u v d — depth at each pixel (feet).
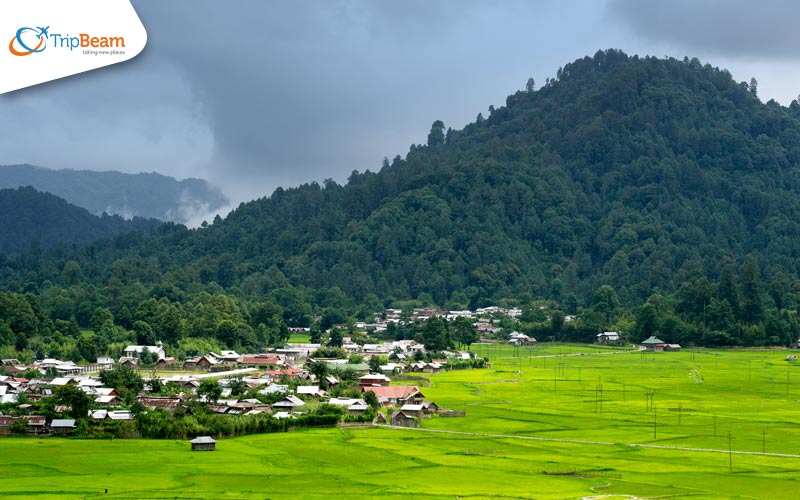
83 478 555.69
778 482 565.53
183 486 540.93
